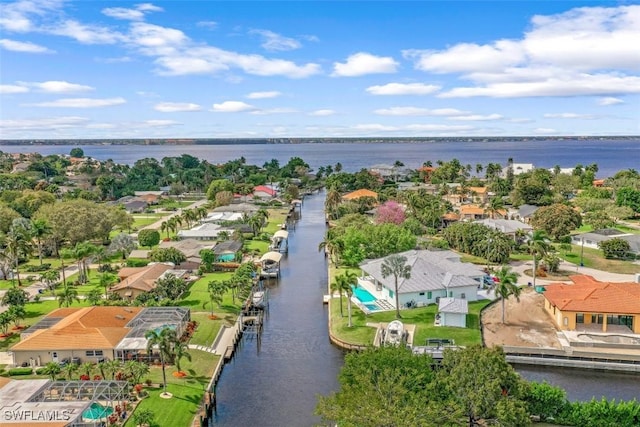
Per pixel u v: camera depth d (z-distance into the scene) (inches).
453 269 3887.8
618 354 2679.6
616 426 2016.5
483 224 5590.6
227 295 3924.7
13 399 2078.0
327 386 2593.5
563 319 3080.7
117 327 2903.5
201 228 6382.9
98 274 4613.7
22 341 2716.5
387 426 1617.9
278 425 2244.1
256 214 7111.2
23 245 4347.9
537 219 5723.4
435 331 3083.2
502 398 1809.8
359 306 3597.4
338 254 4751.5
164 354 2474.2
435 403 1748.3
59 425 1895.9
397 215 6053.2
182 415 2209.6
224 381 2662.4
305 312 3725.4
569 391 2477.9
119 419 2126.0
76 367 2450.8
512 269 4574.3
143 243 5487.2
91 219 5502.0
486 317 3351.4
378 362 1951.3
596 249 5265.8
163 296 3651.6
